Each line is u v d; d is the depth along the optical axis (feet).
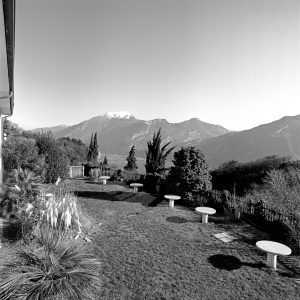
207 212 29.60
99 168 70.08
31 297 11.41
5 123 52.44
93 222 28.37
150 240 23.99
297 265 19.84
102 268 17.99
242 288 16.40
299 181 33.73
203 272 18.28
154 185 49.47
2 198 24.75
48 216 20.70
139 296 14.97
